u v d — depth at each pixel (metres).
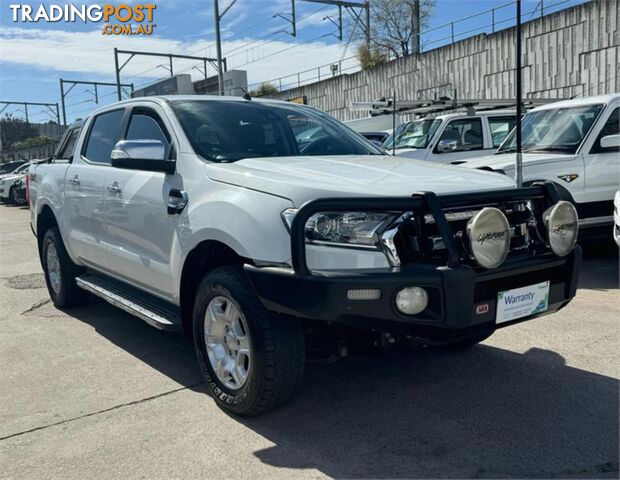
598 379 3.90
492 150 10.96
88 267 5.50
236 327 3.46
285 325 3.24
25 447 3.27
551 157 7.25
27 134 79.31
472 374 4.06
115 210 4.59
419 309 2.99
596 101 7.77
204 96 4.74
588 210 7.32
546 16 20.23
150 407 3.72
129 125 4.83
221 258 3.76
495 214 3.07
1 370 4.44
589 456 2.99
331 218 3.08
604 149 7.36
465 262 3.12
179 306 4.01
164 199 3.98
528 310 3.38
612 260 7.66
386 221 3.07
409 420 3.43
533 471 2.87
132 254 4.45
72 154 5.75
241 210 3.33
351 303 2.93
